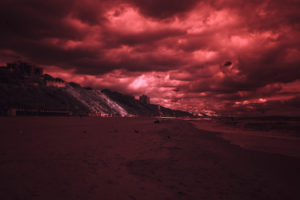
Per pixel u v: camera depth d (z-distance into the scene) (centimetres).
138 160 676
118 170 548
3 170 491
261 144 1246
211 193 423
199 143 1223
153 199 374
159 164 638
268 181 520
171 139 1324
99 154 732
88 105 15912
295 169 643
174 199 381
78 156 683
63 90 15025
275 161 761
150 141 1155
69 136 1241
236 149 1041
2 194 353
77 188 404
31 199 340
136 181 471
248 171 612
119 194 388
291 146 1148
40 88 12825
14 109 8256
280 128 2666
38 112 9438
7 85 10912
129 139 1201
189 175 543
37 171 498
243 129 2633
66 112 11506
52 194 367
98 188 412
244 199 400
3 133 1320
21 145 856
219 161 733
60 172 502
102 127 2267
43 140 1029
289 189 466
